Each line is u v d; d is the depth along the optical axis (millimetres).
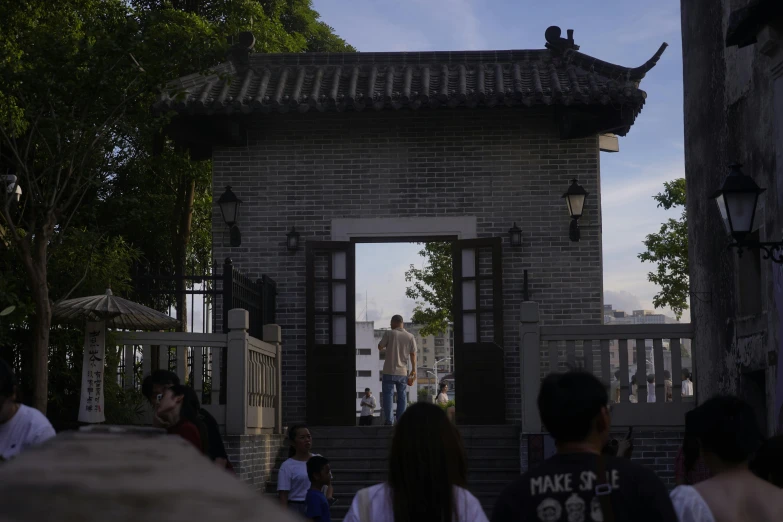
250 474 11102
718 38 10812
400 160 14352
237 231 14211
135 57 10000
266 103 13602
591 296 13977
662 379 11266
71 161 9781
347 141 14406
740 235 7457
